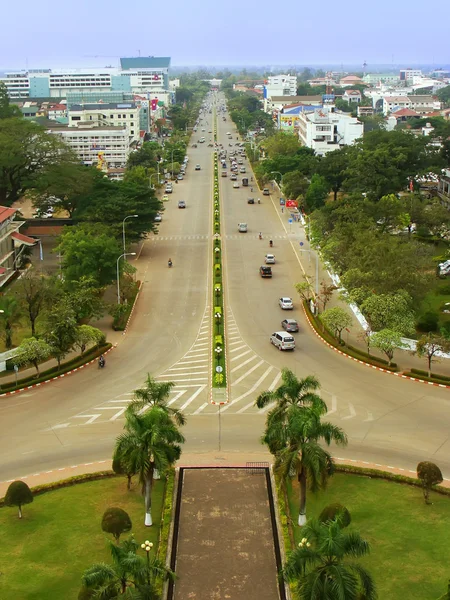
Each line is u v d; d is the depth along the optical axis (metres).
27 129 162.88
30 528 54.38
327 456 51.38
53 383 84.56
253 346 96.12
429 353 83.25
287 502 57.09
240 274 133.62
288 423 52.84
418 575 48.06
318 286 123.50
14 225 141.62
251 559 50.41
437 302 113.12
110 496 59.19
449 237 152.62
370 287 99.56
